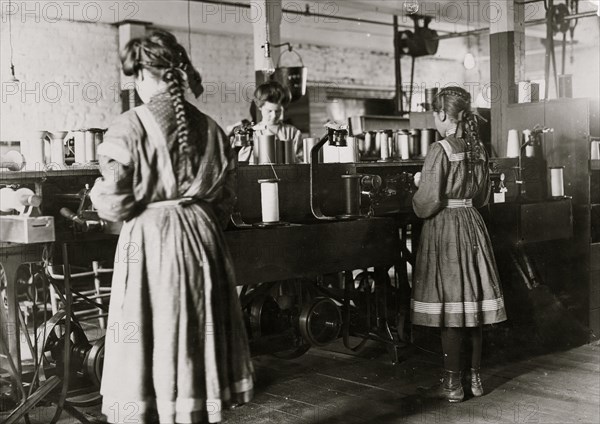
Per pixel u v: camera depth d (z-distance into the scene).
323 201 4.07
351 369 4.16
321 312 3.94
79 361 3.20
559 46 12.44
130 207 2.35
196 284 2.37
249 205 3.76
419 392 3.70
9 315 2.87
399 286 4.36
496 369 4.13
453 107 3.65
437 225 3.62
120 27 8.82
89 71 8.63
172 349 2.33
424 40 8.96
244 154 4.49
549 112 5.05
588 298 4.80
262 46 5.15
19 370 2.88
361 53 12.16
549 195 4.87
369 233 3.81
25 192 2.69
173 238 2.36
